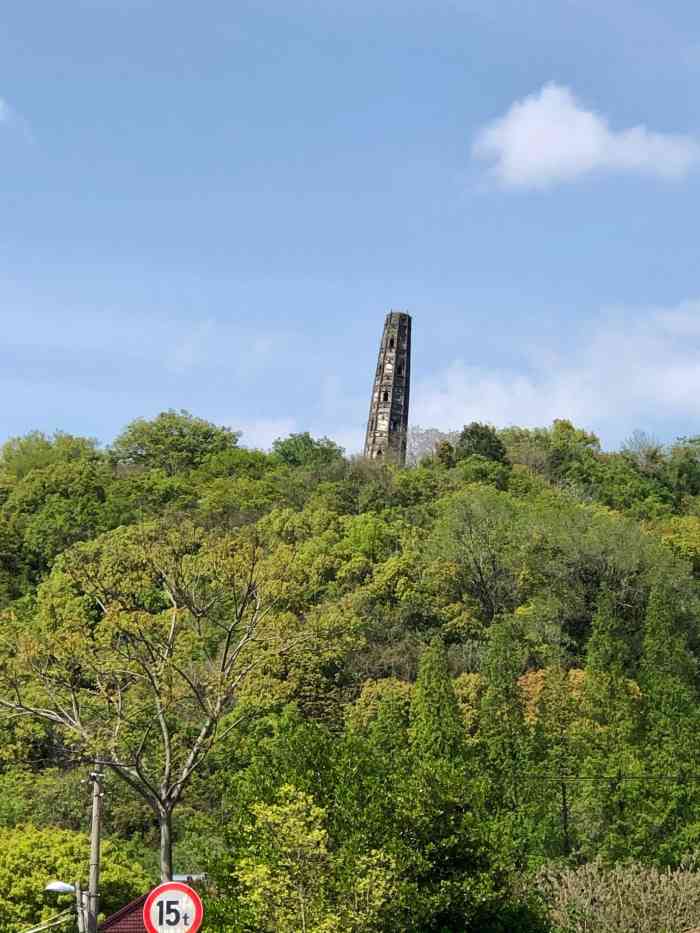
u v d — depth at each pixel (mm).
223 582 52438
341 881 40000
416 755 62094
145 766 61375
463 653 84812
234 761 63375
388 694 73812
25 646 48438
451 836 44281
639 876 51406
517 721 68688
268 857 40656
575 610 92500
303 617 83375
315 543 96875
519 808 62688
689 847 61812
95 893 35875
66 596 83688
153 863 60594
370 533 98062
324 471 126875
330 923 37594
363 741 48062
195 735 61375
